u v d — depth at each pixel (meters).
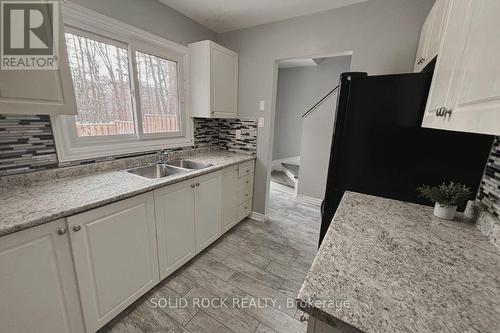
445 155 1.23
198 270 1.90
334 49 2.11
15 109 1.00
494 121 0.51
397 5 1.79
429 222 1.06
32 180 1.38
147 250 1.52
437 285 0.63
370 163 1.42
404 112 1.28
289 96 5.06
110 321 1.40
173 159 2.37
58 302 1.10
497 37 0.53
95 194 1.27
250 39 2.56
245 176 2.67
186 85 2.40
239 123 2.83
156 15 1.98
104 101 1.73
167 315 1.46
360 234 0.92
